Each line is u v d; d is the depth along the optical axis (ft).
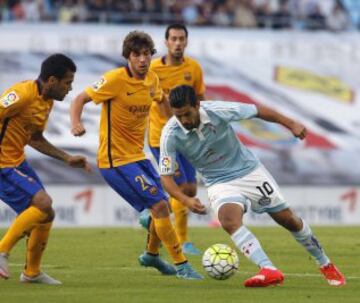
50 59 107.86
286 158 290.15
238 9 324.60
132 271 127.95
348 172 293.84
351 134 299.79
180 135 107.34
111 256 146.92
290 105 301.02
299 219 110.22
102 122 121.60
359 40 314.35
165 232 118.83
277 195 108.47
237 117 106.52
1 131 109.09
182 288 108.99
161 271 124.06
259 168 109.40
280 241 173.88
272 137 291.17
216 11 322.75
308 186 274.77
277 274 106.22
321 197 274.36
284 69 305.73
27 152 270.87
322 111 302.25
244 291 105.70
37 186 109.60
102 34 298.35
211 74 300.40
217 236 186.80
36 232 110.73
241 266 134.21
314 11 333.01
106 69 291.17
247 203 109.19
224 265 110.11
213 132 106.63
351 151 296.10
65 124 276.00
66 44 296.10
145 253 123.75
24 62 289.53
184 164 151.53
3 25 294.66
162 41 300.61
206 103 107.55
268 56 306.55
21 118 109.09
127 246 162.30
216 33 306.96
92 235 185.57
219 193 107.86
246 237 105.91
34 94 108.27
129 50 118.73
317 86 305.32
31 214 108.47
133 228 217.15
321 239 179.42
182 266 119.14
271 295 102.63
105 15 313.53
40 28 296.10
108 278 119.85
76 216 260.83
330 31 325.83
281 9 330.13
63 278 119.65
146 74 122.21
